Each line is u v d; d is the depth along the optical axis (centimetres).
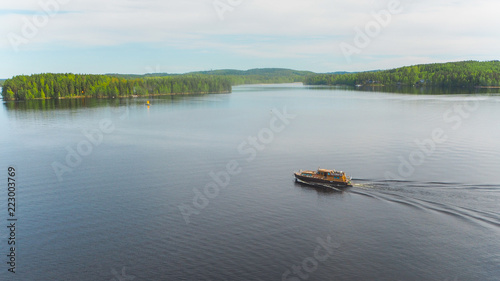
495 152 14175
